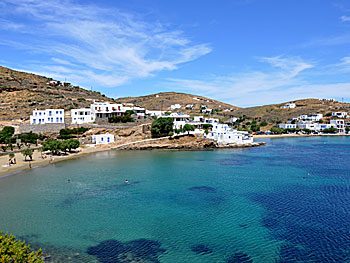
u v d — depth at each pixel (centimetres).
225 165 9556
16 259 2348
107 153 12631
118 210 5141
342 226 4397
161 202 5584
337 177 7712
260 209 5184
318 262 3419
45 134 14475
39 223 4525
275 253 3631
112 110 16888
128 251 3688
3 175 7906
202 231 4278
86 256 3547
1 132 12988
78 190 6391
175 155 11988
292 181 7262
